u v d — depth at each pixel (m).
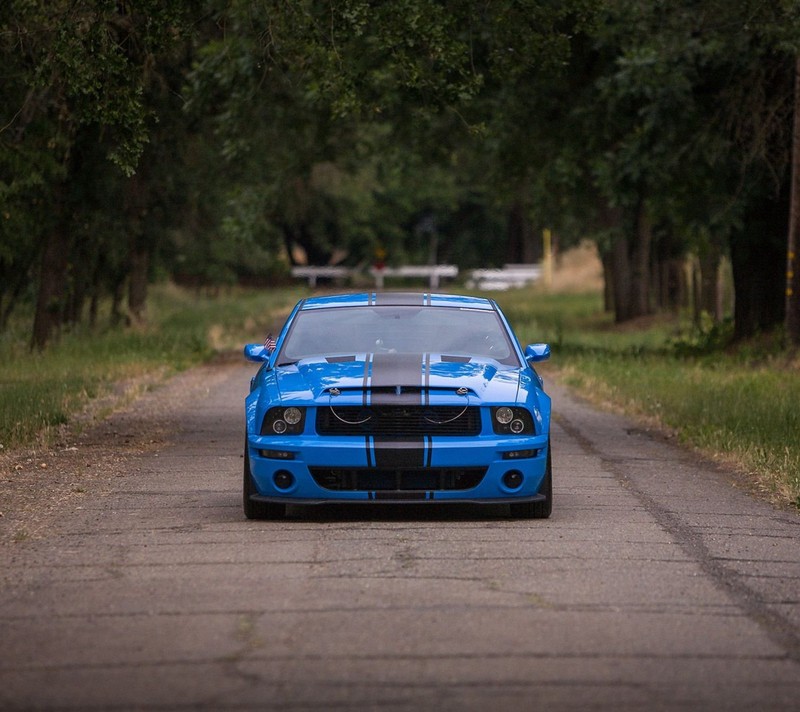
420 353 25.50
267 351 27.47
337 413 23.39
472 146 89.44
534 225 103.44
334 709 12.81
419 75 37.75
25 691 13.44
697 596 17.98
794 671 14.36
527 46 40.91
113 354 67.12
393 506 25.94
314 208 173.38
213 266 123.19
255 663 14.40
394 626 16.02
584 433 39.19
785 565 20.30
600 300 158.62
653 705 13.05
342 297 28.09
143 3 34.41
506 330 26.91
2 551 21.05
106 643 15.30
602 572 19.42
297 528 23.16
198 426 40.03
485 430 23.48
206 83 59.69
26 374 55.19
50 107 52.94
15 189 51.44
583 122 67.56
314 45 37.09
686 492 27.97
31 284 87.94
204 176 79.19
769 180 62.25
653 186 65.50
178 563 19.97
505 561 20.14
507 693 13.37
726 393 45.81
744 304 67.19
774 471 29.86
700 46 56.50
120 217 70.06
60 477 29.44
